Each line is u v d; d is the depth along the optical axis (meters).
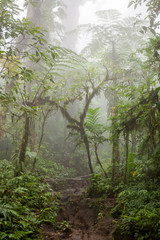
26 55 4.41
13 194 4.05
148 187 4.43
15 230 3.20
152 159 4.52
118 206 4.41
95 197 5.72
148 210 3.46
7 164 5.57
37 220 3.81
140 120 5.59
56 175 8.89
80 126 7.28
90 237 3.86
